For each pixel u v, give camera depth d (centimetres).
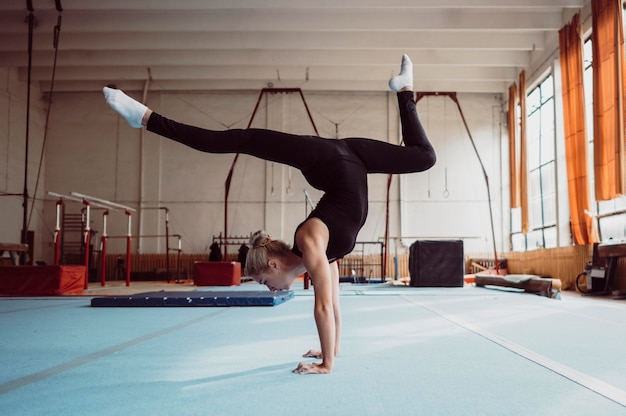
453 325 422
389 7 1141
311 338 349
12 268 872
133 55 1504
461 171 1712
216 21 1268
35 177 1706
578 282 1077
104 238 1148
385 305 624
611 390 204
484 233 1697
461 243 1045
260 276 248
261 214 1717
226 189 1529
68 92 1762
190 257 1703
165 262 1703
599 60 1006
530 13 1255
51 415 175
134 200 1728
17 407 186
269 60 1488
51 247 1717
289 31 1364
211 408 181
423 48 1374
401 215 1703
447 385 213
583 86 1112
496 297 762
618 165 930
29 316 524
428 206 1709
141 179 1728
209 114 1747
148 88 1727
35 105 1712
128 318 492
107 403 189
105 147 1747
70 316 519
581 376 229
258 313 525
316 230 235
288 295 703
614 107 942
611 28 962
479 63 1497
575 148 1136
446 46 1370
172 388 211
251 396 196
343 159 251
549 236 1432
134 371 245
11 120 1584
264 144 257
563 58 1197
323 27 1270
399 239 1705
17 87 1619
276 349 305
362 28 1270
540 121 1488
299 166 257
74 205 1727
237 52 1491
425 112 1722
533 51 1460
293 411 176
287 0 1145
